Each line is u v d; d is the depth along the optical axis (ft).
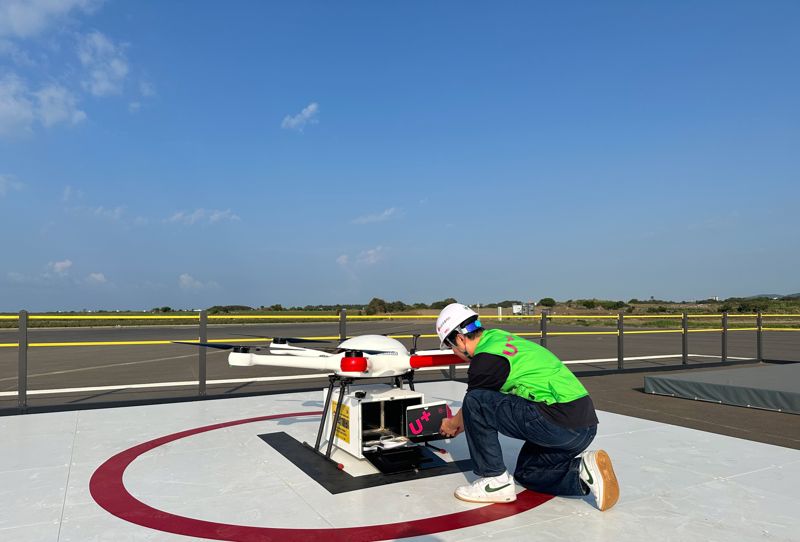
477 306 66.85
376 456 11.76
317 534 8.30
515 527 8.58
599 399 22.20
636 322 114.42
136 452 13.25
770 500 9.90
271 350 12.48
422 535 8.25
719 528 8.56
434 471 11.53
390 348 12.01
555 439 9.11
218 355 46.39
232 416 17.70
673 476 11.38
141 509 9.41
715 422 17.60
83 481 11.00
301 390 23.29
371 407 13.06
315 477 11.16
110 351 51.06
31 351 51.03
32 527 8.61
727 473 11.61
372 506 9.52
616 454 13.21
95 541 8.07
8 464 12.26
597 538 8.16
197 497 10.01
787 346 54.08
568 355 43.62
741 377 23.24
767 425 17.16
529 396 9.21
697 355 43.91
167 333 74.64
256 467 11.92
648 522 8.80
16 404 22.24
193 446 13.78
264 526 8.63
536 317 32.07
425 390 22.90
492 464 9.66
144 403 20.12
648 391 23.70
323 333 73.51
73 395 24.77
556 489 9.96
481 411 9.57
